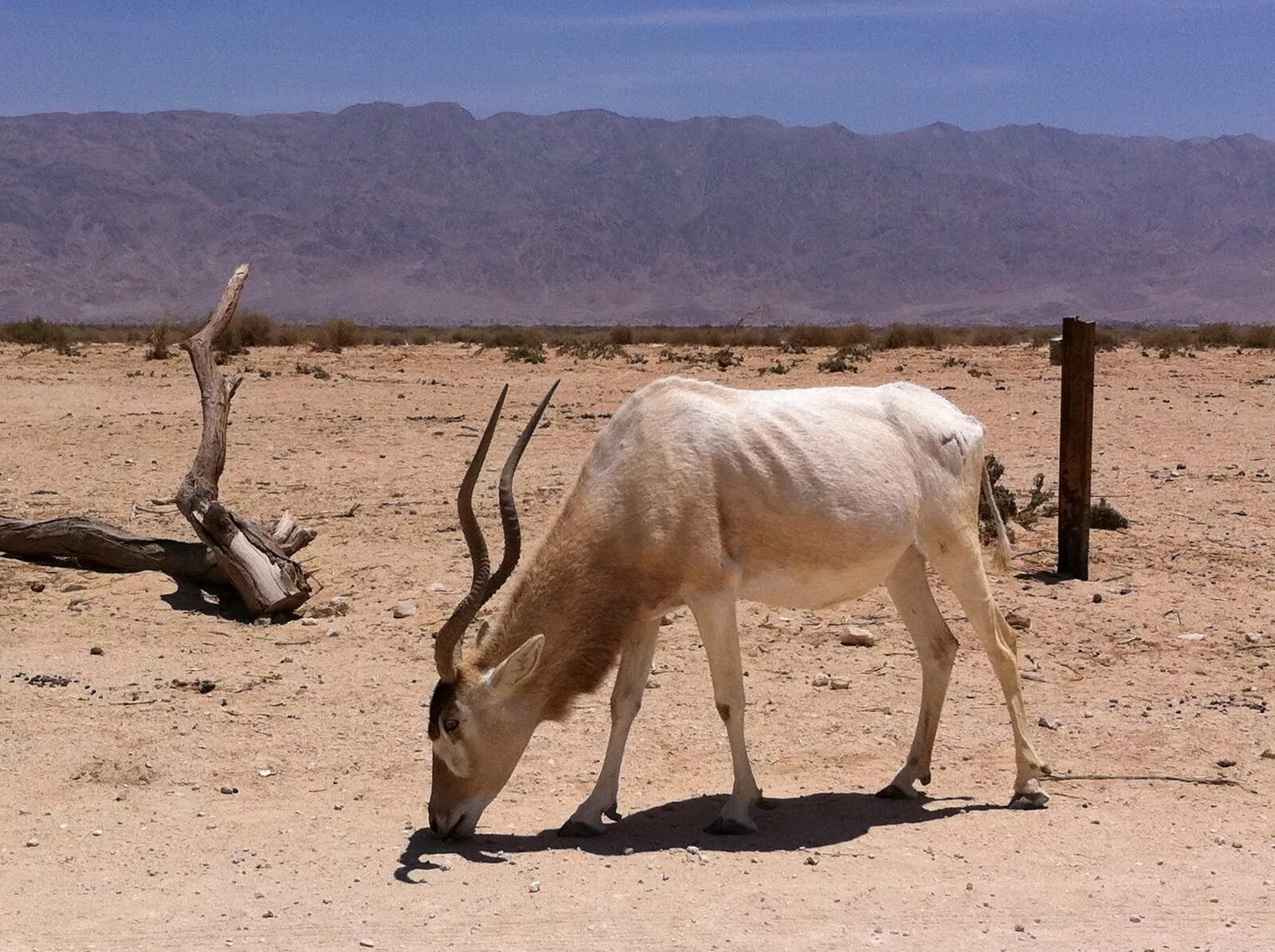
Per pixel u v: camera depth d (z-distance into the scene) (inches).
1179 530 321.7
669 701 221.6
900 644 245.6
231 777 195.8
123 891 163.6
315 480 387.9
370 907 160.2
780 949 152.6
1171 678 231.1
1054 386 690.8
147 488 374.0
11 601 265.6
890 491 184.2
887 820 183.6
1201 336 1184.2
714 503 178.9
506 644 177.0
